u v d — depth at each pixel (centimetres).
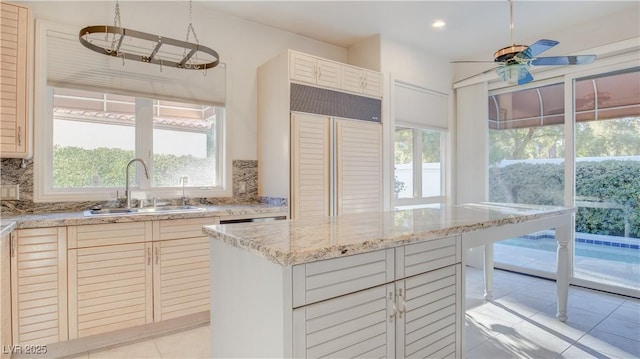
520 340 236
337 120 334
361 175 351
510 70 240
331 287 118
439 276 156
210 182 334
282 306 108
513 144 414
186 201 311
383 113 374
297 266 110
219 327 155
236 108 338
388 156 377
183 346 228
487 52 425
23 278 199
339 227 159
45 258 206
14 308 197
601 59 334
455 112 457
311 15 333
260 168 345
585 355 216
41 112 251
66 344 216
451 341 161
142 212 269
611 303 302
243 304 133
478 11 324
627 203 325
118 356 215
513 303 304
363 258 126
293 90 307
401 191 408
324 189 323
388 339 134
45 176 255
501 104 426
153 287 239
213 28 325
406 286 141
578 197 357
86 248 217
